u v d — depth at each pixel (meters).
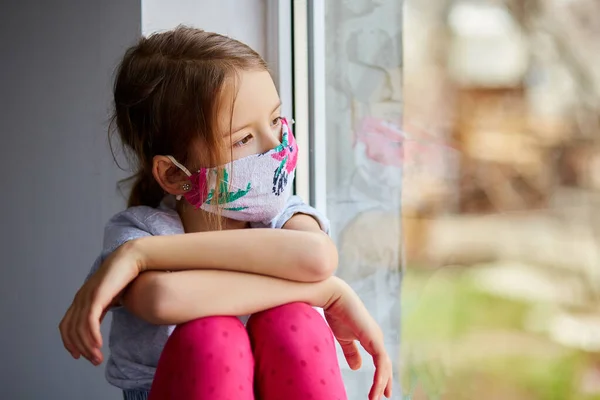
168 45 1.17
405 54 1.54
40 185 1.61
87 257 1.55
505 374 1.47
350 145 1.60
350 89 1.60
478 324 1.50
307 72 1.60
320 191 1.62
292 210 1.21
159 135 1.15
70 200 1.57
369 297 1.59
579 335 1.41
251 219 1.18
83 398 1.56
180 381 0.92
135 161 1.32
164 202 1.26
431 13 1.52
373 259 1.59
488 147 1.48
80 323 0.98
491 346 1.49
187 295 0.98
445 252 1.53
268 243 1.04
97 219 1.54
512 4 1.45
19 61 1.62
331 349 1.00
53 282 1.60
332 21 1.60
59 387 1.59
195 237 1.04
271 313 1.02
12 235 1.65
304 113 1.61
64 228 1.58
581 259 1.41
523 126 1.45
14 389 1.64
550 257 1.44
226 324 0.97
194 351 0.93
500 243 1.48
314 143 1.61
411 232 1.56
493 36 1.46
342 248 1.62
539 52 1.43
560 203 1.43
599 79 1.40
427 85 1.52
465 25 1.49
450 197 1.52
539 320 1.45
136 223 1.17
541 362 1.45
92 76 1.52
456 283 1.52
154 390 0.95
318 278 1.05
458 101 1.50
